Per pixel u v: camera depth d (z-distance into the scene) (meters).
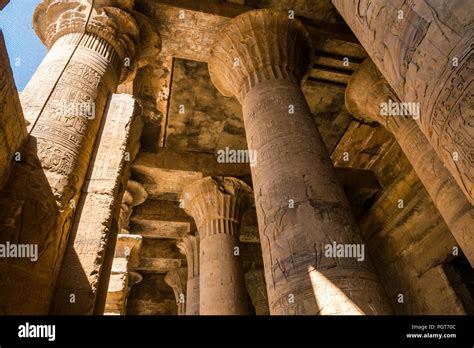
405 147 8.33
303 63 7.80
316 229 4.84
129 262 10.37
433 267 9.85
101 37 6.65
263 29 7.59
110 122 6.07
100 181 5.30
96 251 4.62
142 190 10.77
